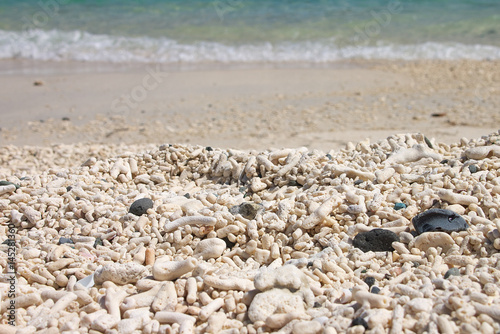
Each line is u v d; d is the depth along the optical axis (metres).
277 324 0.91
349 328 0.89
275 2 3.73
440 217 1.04
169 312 0.95
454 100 2.15
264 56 2.85
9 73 2.60
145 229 1.12
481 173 1.15
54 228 1.17
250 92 2.35
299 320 0.92
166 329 0.92
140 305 0.97
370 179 1.19
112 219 1.16
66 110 2.16
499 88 2.29
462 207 1.08
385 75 2.56
